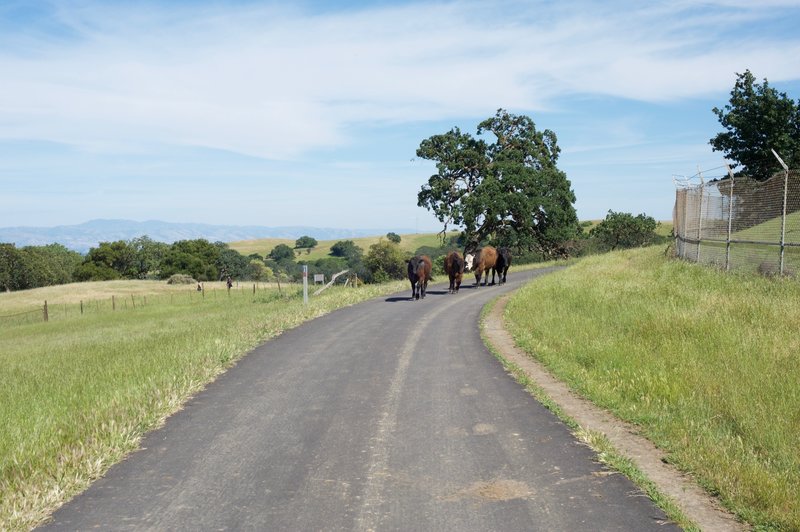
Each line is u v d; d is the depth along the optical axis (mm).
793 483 5121
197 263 98250
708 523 4543
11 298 58656
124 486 5434
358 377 9680
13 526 4648
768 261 16516
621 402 7746
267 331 14805
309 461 5965
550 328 12719
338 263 133750
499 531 4406
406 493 5137
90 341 21500
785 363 8328
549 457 5938
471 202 47625
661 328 10828
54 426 7266
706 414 7023
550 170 51375
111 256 104500
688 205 22938
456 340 12953
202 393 8906
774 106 39562
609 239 59438
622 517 4609
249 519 4703
